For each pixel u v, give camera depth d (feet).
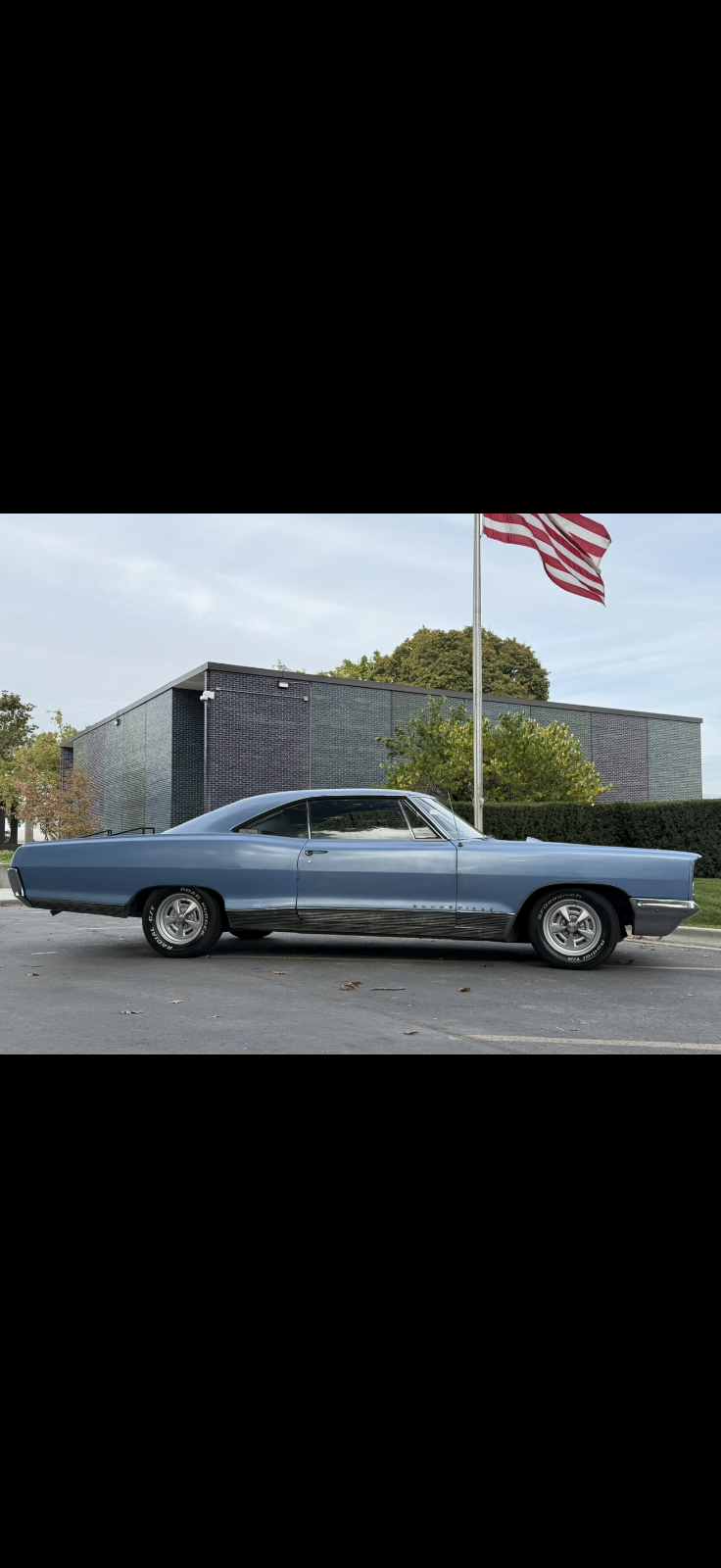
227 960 26.55
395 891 25.86
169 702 84.79
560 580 47.01
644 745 100.94
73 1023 17.76
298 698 82.43
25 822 95.09
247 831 27.04
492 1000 20.79
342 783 84.12
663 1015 19.33
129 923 38.11
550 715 94.89
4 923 38.11
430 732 72.33
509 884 25.53
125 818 94.73
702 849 54.34
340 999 20.56
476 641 48.80
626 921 26.45
